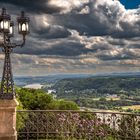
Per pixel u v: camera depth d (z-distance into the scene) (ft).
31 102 62.59
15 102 24.79
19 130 31.35
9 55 24.91
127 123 28.07
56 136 30.42
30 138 30.76
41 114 30.53
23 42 24.84
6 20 23.65
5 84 24.86
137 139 27.45
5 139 24.70
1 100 24.61
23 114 31.19
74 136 30.25
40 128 30.45
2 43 24.58
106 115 29.14
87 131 29.89
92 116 29.73
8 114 24.81
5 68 24.85
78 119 30.27
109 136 28.86
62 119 30.45
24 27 24.63
